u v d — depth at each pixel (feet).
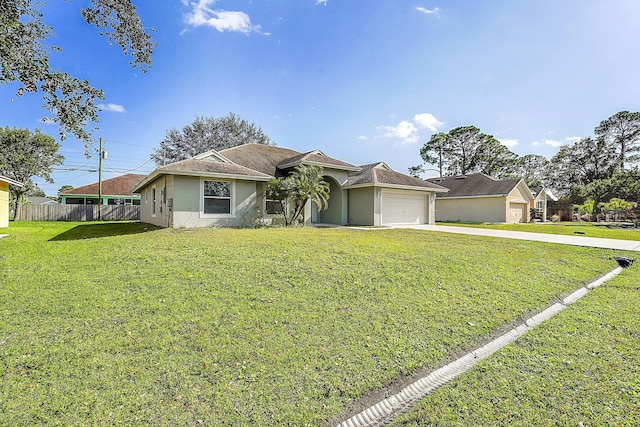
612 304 16.46
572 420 7.72
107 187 112.27
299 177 48.73
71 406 7.77
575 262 25.86
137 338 11.29
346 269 20.85
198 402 8.08
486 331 13.05
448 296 16.79
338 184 61.57
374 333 12.32
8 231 45.73
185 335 11.63
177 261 21.83
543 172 164.14
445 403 8.48
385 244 30.32
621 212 97.91
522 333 13.24
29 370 9.23
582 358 10.83
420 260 24.07
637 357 10.87
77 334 11.51
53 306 14.01
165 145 118.52
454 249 29.45
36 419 7.30
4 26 18.83
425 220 68.23
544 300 16.94
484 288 18.31
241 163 59.72
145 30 26.81
